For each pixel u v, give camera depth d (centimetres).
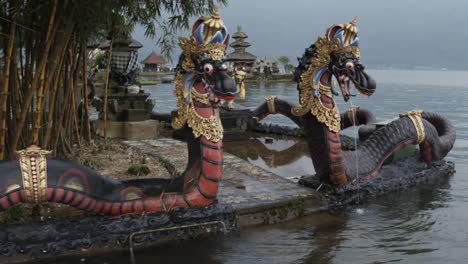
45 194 509
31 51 711
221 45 568
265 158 1099
